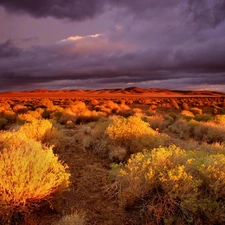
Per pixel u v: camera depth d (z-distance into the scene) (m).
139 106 38.34
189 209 3.71
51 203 3.93
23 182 3.60
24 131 7.71
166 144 8.74
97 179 5.34
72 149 7.67
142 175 4.30
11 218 3.55
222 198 3.98
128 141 7.49
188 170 4.42
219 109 30.08
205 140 10.09
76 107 23.69
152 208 3.84
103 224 3.75
